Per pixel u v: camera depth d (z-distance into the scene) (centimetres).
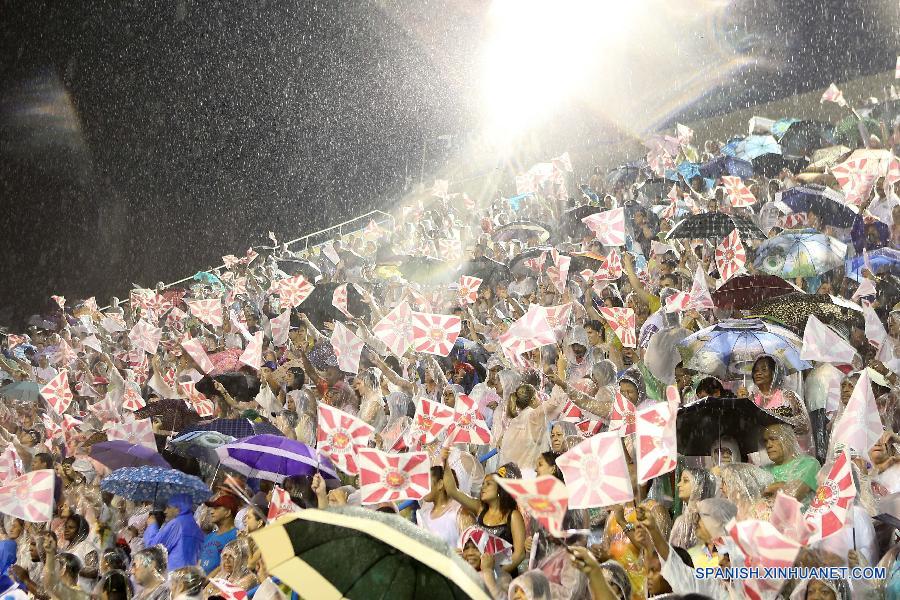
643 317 1132
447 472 745
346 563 454
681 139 2038
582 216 1692
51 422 1186
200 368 1274
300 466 905
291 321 1691
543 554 672
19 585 737
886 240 1223
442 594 448
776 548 439
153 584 736
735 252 1009
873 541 596
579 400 877
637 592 595
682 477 662
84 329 1850
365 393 1067
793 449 693
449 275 1622
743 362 849
